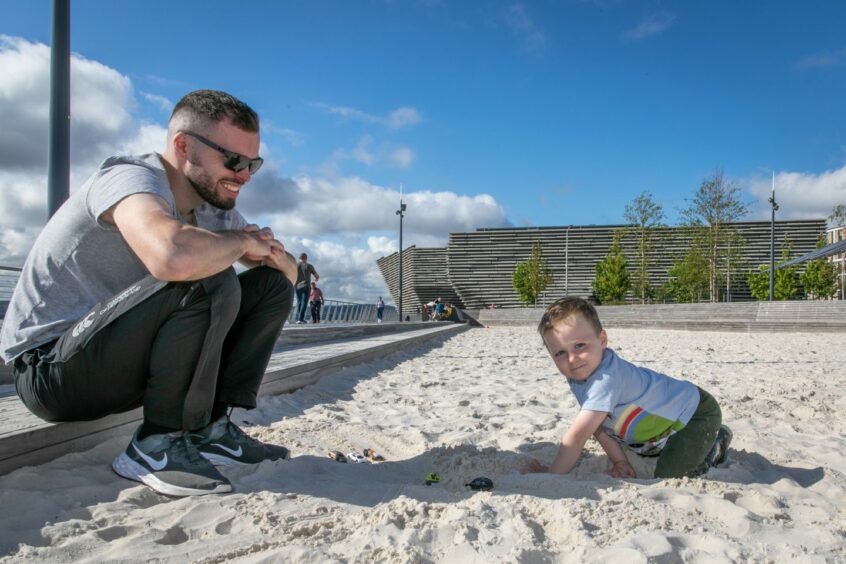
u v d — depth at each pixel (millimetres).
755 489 2645
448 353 12422
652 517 2229
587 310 2887
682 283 41344
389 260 84750
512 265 67688
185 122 2465
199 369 2441
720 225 38656
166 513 2229
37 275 2465
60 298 2469
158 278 2209
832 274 42750
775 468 3154
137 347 2363
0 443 2406
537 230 66688
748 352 12188
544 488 2584
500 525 2131
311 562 1850
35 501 2242
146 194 2262
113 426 3072
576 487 2553
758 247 58062
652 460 3135
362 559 1857
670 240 45250
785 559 1938
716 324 25672
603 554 1899
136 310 2309
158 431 2510
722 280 41156
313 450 3455
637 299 52344
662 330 28422
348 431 4062
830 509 2490
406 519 2189
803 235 57219
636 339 19375
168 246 2146
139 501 2365
